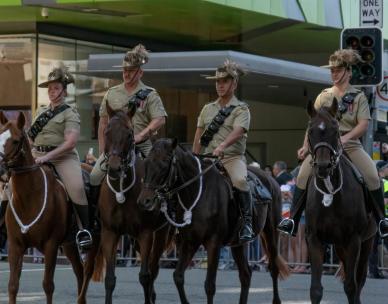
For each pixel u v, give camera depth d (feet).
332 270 72.69
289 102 118.32
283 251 74.43
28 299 55.11
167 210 47.50
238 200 49.03
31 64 98.68
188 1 88.48
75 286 61.82
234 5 91.97
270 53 122.62
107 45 106.01
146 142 49.47
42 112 49.08
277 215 54.49
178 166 46.32
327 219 44.70
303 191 46.98
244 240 49.01
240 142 49.73
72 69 101.04
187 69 84.38
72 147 48.24
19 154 45.42
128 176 46.62
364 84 61.72
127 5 90.17
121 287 61.52
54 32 99.96
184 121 109.60
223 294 58.54
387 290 61.41
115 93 49.90
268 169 83.10
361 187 46.14
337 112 44.50
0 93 99.91
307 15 101.40
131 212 46.78
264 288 62.08
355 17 110.42
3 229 49.65
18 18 96.63
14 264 46.14
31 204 46.21
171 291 59.47
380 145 92.02
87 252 50.72
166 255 75.87
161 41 112.37
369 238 48.57
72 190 48.11
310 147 43.39
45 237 46.83
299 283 65.36
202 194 46.88
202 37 110.22
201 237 46.93
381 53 61.57
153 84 97.50
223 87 49.42
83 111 100.63
